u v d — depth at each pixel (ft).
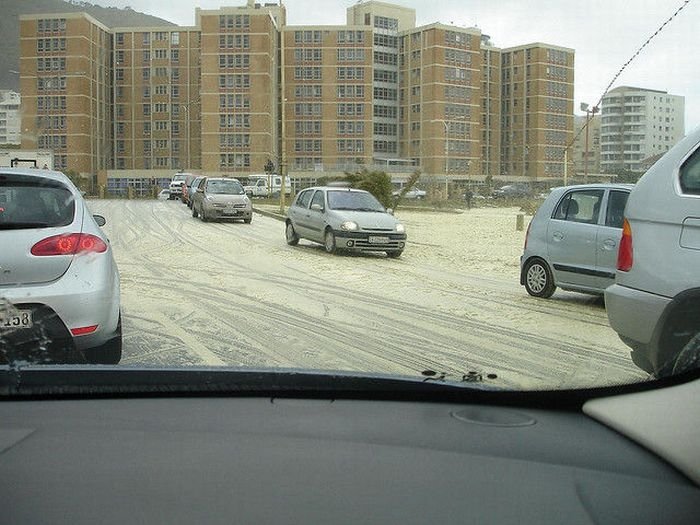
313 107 326.03
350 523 7.20
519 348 22.54
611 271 29.35
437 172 326.03
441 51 327.06
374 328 25.96
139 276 38.60
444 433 10.16
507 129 342.85
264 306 30.27
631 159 88.48
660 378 12.24
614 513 7.82
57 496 7.59
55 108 245.65
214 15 292.61
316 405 11.33
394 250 50.72
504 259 51.13
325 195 53.78
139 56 299.58
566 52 333.83
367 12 354.33
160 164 302.86
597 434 10.40
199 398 11.46
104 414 10.47
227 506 7.46
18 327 16.11
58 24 242.99
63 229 17.22
